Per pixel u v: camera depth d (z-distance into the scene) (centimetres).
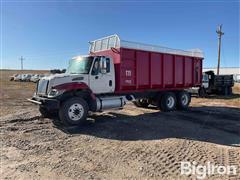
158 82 1204
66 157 572
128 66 1063
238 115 1154
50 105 859
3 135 763
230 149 627
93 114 1150
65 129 847
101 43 1119
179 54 1312
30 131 817
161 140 704
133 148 633
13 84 4478
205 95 2244
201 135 767
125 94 1127
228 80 2412
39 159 560
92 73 965
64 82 891
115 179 457
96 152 605
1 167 515
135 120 1006
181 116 1118
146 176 469
